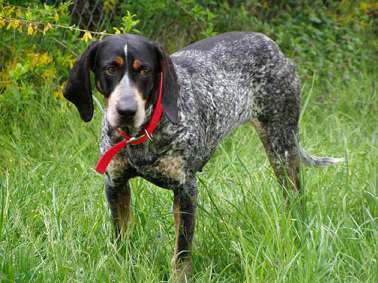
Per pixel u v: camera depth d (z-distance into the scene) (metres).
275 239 6.19
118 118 5.82
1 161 8.37
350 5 13.68
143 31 10.96
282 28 12.53
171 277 6.21
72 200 7.25
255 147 9.34
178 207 6.56
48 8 8.89
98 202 7.25
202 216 6.93
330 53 12.59
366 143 9.58
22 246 6.10
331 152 9.35
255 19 12.24
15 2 9.39
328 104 11.36
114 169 6.44
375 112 11.24
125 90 5.85
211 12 11.39
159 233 6.85
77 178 7.80
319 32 12.74
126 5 10.62
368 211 6.71
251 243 6.41
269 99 7.73
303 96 11.42
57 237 6.43
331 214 6.84
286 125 7.90
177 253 6.47
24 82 9.36
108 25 10.58
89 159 8.43
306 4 13.18
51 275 5.80
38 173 7.98
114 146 6.23
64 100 9.38
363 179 7.68
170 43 11.23
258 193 7.07
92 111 6.32
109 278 5.88
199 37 11.52
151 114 6.17
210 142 6.96
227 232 6.59
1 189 7.02
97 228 6.79
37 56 9.31
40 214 6.85
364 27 13.60
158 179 6.47
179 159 6.39
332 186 7.14
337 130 10.16
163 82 6.13
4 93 8.95
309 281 5.72
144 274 6.03
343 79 12.13
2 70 9.53
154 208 7.23
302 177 7.23
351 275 5.98
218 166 8.43
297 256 5.94
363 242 6.24
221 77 7.11
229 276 6.28
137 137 6.20
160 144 6.29
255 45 7.61
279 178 7.93
